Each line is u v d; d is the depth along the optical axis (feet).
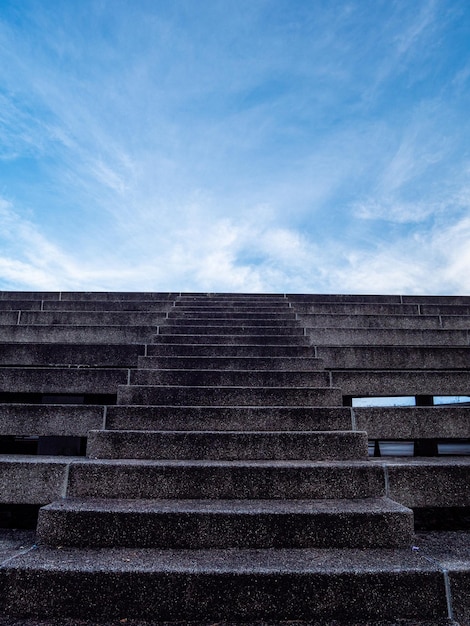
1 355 16.51
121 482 9.37
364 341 19.86
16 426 12.30
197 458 10.59
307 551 7.86
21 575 6.96
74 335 19.58
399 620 6.79
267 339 18.61
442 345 19.95
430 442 13.96
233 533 8.04
